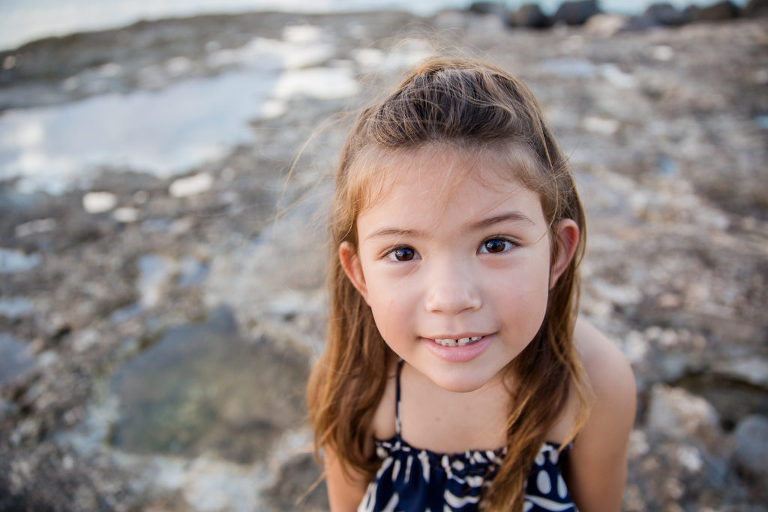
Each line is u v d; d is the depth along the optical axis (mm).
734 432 1060
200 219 1871
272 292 1506
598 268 1524
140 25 4641
